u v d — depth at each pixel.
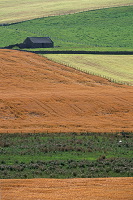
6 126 106.69
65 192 57.53
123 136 98.94
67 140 93.75
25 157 79.88
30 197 55.34
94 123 110.50
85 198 55.06
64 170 71.44
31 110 119.44
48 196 55.78
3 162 75.94
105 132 102.44
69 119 113.69
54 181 62.91
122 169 72.19
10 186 60.25
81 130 104.06
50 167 72.69
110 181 63.22
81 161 77.12
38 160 77.00
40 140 93.69
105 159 79.25
